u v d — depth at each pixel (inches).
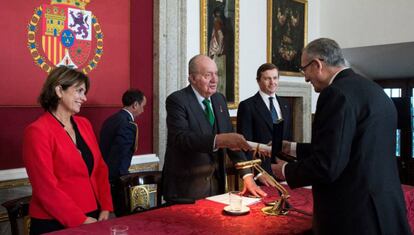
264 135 158.9
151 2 203.3
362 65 328.8
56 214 95.7
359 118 78.2
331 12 310.0
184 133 108.7
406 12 273.7
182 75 211.2
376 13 287.7
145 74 202.5
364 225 76.7
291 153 100.2
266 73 161.6
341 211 78.6
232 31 238.2
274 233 84.7
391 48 290.7
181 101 115.6
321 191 81.9
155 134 205.9
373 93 79.9
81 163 103.9
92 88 179.6
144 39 201.3
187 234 83.2
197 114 116.7
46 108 106.6
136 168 196.4
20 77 157.5
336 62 85.5
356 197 77.4
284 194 100.5
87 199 104.3
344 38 304.2
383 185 77.8
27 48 158.9
